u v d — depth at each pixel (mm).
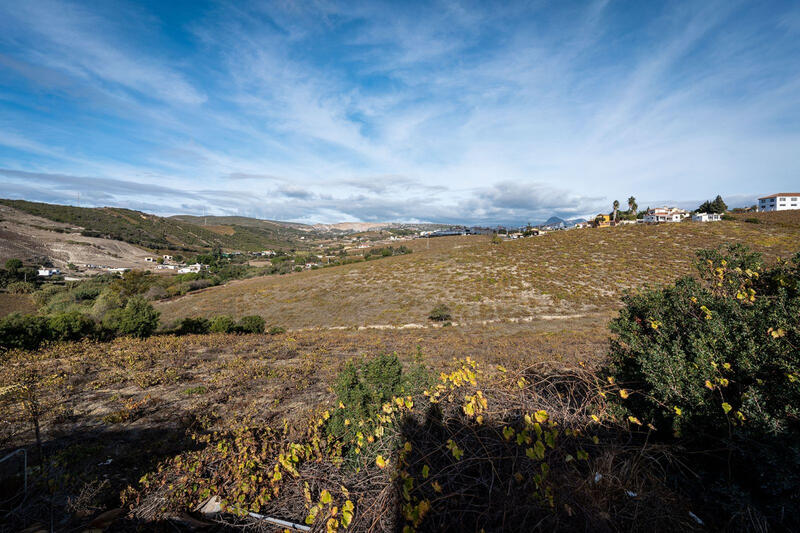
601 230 52188
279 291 40125
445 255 49219
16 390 7043
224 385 8203
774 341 2080
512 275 35250
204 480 3076
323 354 13078
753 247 35219
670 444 2199
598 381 2568
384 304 31234
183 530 2676
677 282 3076
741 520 1696
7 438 5016
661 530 1596
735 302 2551
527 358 9789
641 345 2785
